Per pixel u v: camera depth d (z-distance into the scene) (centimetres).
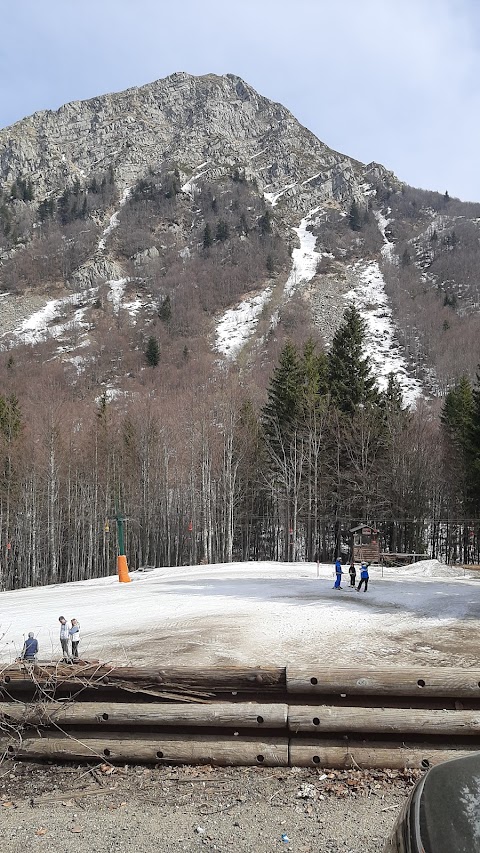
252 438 5597
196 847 566
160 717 774
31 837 596
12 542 5572
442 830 338
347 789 682
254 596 2412
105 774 749
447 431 5638
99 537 5716
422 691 773
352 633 1612
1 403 5969
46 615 2177
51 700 804
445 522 5069
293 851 553
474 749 731
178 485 5841
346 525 5084
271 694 808
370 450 4697
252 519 5875
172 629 1728
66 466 5816
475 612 1930
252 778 720
